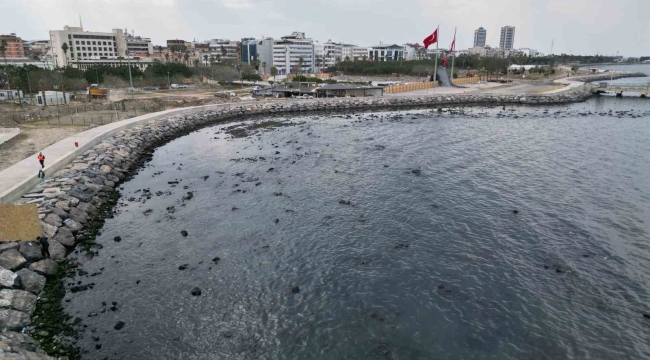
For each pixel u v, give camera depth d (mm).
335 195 43125
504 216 38094
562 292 26844
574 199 42281
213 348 21953
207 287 27109
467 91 136625
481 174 50438
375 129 78688
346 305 25422
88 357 21078
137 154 58438
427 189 44938
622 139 69562
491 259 30719
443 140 69062
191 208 39562
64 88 123688
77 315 24266
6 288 24922
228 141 68438
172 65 164875
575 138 70688
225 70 173625
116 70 148250
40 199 35969
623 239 33750
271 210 39156
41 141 55719
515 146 65000
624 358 21531
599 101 125688
